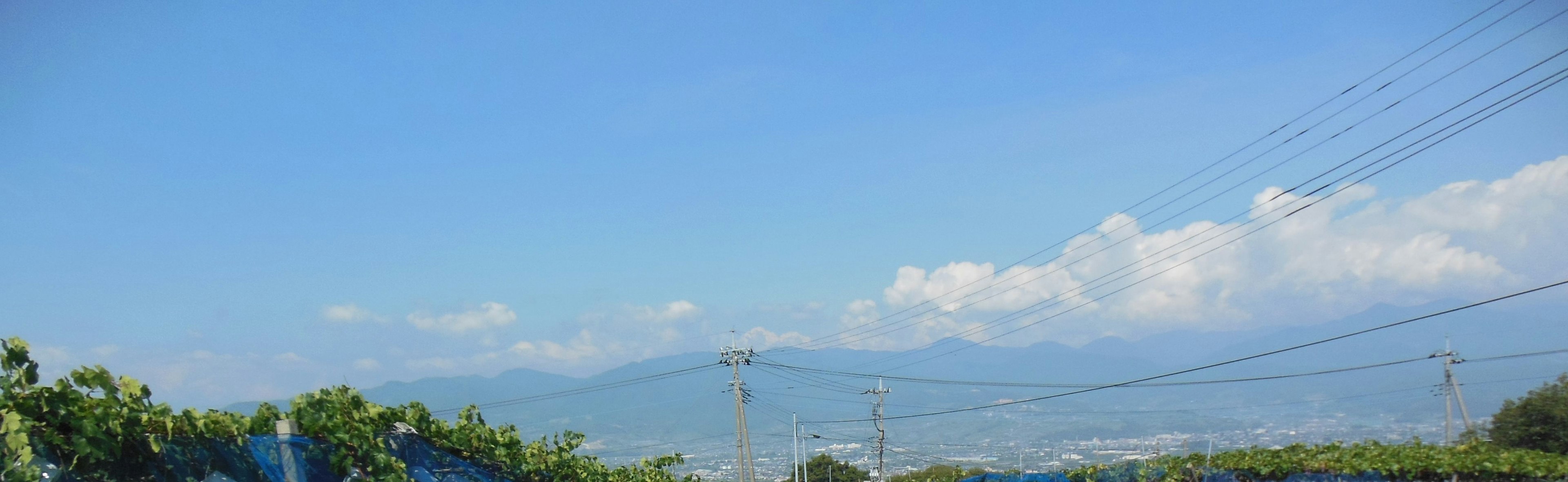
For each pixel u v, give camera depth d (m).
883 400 49.94
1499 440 26.03
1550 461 16.62
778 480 69.00
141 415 6.04
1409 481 17.53
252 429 7.27
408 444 9.27
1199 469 21.34
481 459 10.55
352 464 8.00
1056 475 26.25
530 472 11.46
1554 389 25.42
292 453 7.45
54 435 5.51
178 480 6.38
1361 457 18.84
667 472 17.31
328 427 7.75
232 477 6.85
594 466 13.52
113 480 5.93
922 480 54.09
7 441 5.08
